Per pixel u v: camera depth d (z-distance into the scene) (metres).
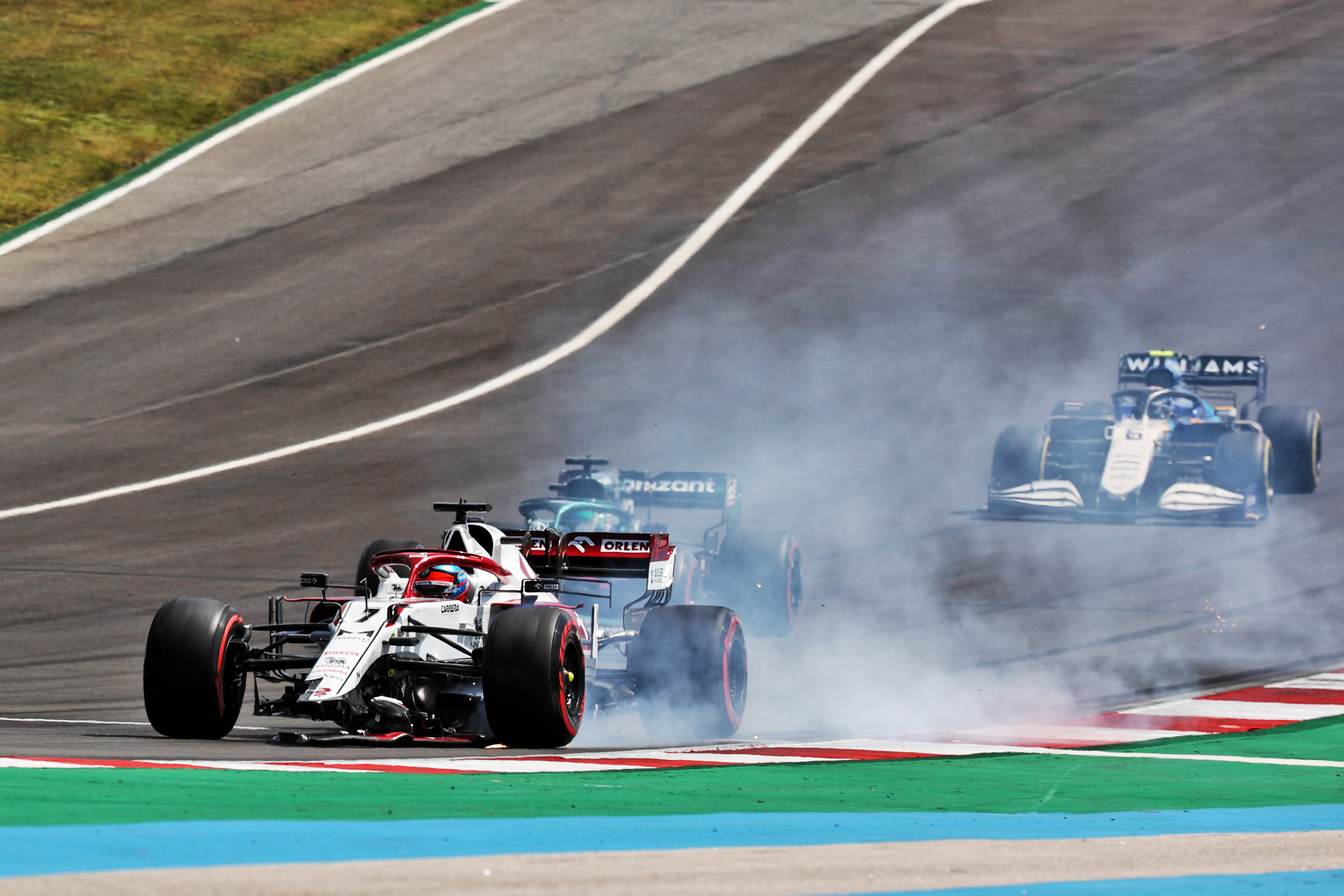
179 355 89.31
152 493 67.81
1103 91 130.25
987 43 141.88
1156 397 65.19
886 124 124.75
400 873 14.75
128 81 133.62
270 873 14.46
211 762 24.23
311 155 122.06
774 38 144.12
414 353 89.12
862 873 15.69
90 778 20.97
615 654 37.38
